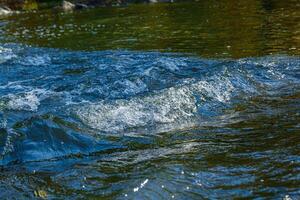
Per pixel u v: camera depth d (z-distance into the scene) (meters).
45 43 23.84
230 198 6.22
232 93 11.59
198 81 11.75
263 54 16.95
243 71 13.17
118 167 7.39
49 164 7.70
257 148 8.02
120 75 13.52
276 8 31.77
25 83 13.52
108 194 6.43
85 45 22.27
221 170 7.10
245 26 24.89
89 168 7.43
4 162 7.82
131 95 11.44
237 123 9.53
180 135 8.92
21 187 6.86
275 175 6.86
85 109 9.79
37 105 10.91
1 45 23.16
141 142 8.58
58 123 8.95
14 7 47.59
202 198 6.24
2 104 10.71
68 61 16.67
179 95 10.78
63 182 6.94
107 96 11.52
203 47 19.45
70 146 8.31
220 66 13.69
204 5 37.38
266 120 9.63
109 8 42.09
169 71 13.66
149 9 38.03
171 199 6.24
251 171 7.03
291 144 8.12
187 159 7.60
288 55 16.44
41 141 8.36
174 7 37.78
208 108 10.58
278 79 12.95
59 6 46.56
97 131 8.98
